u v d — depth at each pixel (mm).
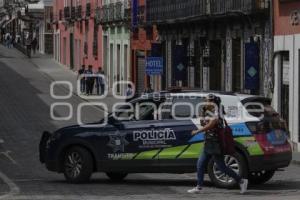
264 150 17828
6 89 58469
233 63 36594
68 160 19391
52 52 100250
